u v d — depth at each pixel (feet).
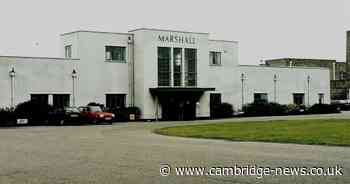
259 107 220.43
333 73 336.08
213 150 69.67
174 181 43.37
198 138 95.86
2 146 81.15
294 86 243.40
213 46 217.56
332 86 319.47
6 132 125.70
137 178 45.16
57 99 183.42
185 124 154.20
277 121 154.61
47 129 139.33
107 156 63.05
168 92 197.47
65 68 184.44
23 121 165.07
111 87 193.36
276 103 226.17
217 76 218.38
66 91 184.55
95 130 131.54
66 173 49.03
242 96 226.17
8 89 173.58
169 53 198.70
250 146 76.02
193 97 204.44
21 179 46.19
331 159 57.16
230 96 222.28
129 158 60.34
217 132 108.88
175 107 200.34
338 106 239.71
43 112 169.07
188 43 203.31
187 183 42.37
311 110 230.48
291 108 226.99
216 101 218.18
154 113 195.11
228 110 212.84
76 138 100.01
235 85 223.92
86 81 188.55
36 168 53.01
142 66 193.67
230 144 80.48
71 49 192.13
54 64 182.19
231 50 222.69
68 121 165.37
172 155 63.21
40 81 179.52
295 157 59.41
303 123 137.90
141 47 194.18
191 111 204.23
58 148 76.18
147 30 193.88
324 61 336.70
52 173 49.26
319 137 88.63
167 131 117.50
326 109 233.14
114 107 193.16
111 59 193.98
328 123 134.92
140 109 193.77
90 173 48.62
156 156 62.18
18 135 112.06
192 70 204.44
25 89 176.65
